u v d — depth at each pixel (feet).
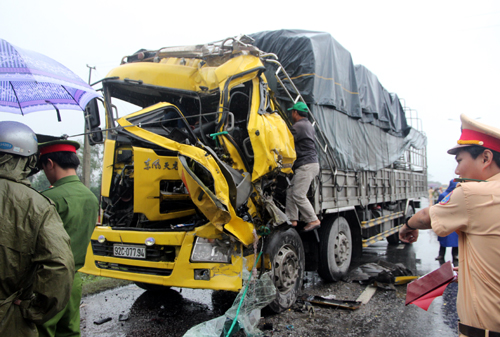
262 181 12.08
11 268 5.38
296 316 12.93
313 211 14.33
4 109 7.52
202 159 10.35
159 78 14.25
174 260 11.56
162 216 12.56
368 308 13.93
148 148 12.41
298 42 16.66
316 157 14.49
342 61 19.40
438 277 6.81
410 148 34.71
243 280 10.96
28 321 5.68
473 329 5.12
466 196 5.20
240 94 13.88
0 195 5.42
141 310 13.84
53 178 8.04
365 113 22.47
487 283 4.97
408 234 6.57
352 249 20.62
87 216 7.87
